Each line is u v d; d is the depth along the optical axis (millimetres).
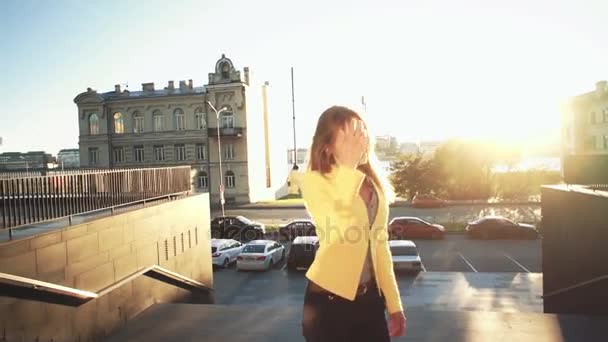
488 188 42719
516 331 7305
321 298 1706
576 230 9234
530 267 19688
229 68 47281
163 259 10562
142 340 7594
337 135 1654
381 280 1777
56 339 6652
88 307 7469
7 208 6602
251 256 19469
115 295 8312
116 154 50188
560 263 10250
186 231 12016
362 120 1733
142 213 9562
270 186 55344
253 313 8625
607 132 46719
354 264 1653
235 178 47969
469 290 15938
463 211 37312
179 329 7969
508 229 26109
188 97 47969
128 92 50438
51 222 7719
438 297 15070
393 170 44094
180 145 48875
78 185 8086
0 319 5672
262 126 53062
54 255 6781
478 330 7379
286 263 21062
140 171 10516
